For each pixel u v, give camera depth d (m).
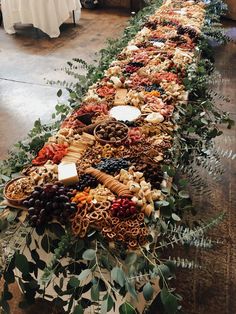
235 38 4.96
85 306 1.23
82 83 2.34
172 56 2.51
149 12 3.82
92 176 1.42
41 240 1.29
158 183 1.43
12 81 3.87
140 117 1.84
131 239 1.20
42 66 4.23
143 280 1.20
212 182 2.44
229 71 4.07
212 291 1.75
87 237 1.22
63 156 1.55
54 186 1.29
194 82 2.27
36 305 1.65
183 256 1.90
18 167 1.62
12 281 1.27
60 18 5.14
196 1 4.06
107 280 1.21
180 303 1.69
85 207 1.27
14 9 5.08
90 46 4.87
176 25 3.20
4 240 1.30
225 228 2.10
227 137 2.85
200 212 2.20
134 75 2.26
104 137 1.64
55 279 1.43
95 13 6.41
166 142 1.67
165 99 2.02
